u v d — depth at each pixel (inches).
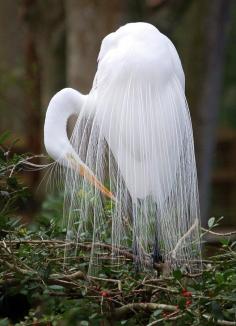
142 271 259.1
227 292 233.0
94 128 265.6
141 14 908.0
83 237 261.3
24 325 268.5
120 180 265.9
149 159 260.8
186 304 229.0
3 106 839.1
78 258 256.4
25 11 798.5
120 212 263.9
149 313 250.8
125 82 261.6
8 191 261.6
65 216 271.4
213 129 756.6
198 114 752.3
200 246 261.1
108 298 247.9
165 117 260.7
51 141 261.9
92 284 251.8
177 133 263.1
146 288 248.2
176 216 264.7
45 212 432.1
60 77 894.4
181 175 266.5
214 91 761.0
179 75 268.7
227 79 1121.4
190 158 267.7
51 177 273.7
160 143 261.0
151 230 261.7
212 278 239.8
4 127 876.6
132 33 265.6
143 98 260.4
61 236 272.8
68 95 264.2
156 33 265.6
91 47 669.9
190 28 769.6
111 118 262.5
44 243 254.7
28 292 261.6
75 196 264.8
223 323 232.1
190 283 251.4
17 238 259.3
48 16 822.5
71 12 675.4
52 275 252.5
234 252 256.1
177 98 264.4
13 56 1015.0
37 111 767.7
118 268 259.8
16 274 246.4
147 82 260.4
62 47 868.6
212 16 754.2
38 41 837.2
